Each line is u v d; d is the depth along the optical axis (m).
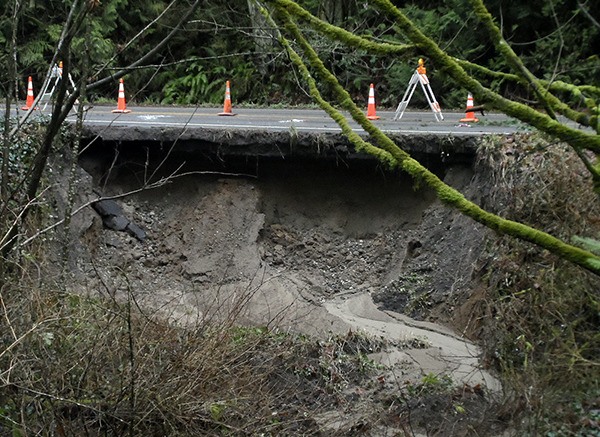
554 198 10.23
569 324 8.38
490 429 7.82
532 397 7.50
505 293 10.16
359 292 12.25
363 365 9.38
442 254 11.97
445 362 9.63
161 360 7.07
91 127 12.63
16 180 10.24
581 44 10.85
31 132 11.06
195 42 21.73
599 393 7.47
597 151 4.58
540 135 11.09
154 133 12.71
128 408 6.57
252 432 7.22
